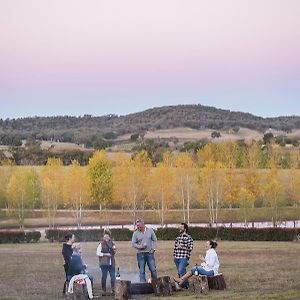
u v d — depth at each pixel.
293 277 27.48
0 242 58.53
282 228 56.44
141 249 23.56
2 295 23.30
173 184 92.06
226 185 88.12
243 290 23.17
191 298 20.97
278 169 95.19
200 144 167.00
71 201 94.50
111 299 21.52
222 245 48.97
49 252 44.62
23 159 160.12
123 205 97.25
